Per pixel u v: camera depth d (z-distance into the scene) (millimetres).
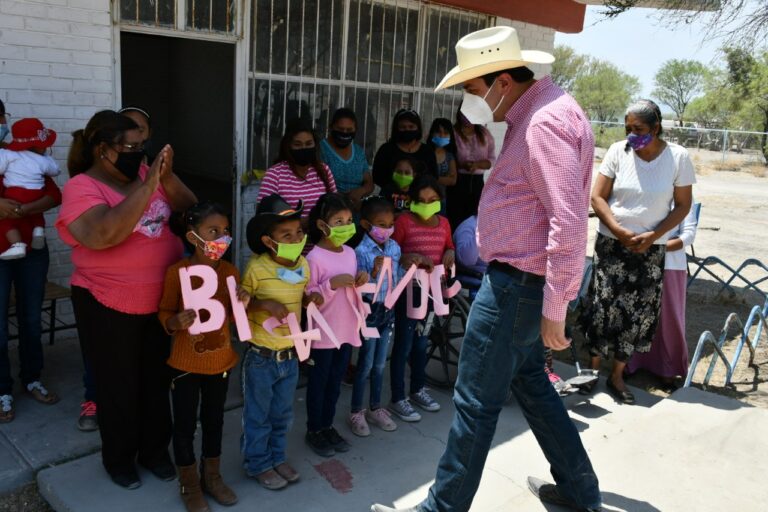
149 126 3258
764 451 3496
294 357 3123
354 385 3717
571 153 2297
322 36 5891
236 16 5191
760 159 26641
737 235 11906
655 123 4098
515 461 3543
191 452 2932
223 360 2908
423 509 2754
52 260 4582
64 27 4289
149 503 2965
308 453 3506
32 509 3055
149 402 3088
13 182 3523
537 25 7684
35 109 4258
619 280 4383
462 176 6387
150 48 12344
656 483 3164
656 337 4902
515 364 2562
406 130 5188
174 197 2979
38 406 3783
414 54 6824
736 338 6277
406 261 3750
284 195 4191
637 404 4496
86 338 2922
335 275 3355
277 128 5734
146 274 2852
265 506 3023
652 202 4199
